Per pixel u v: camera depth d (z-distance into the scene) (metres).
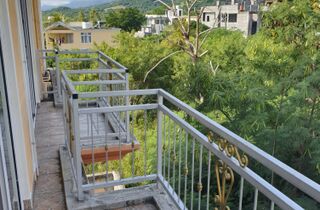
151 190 2.54
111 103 4.46
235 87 5.53
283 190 4.03
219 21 12.68
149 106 2.39
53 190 2.71
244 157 1.29
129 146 3.45
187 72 6.75
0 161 1.72
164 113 2.34
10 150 2.09
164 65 13.93
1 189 1.73
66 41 26.92
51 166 3.17
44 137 4.01
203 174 4.56
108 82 3.30
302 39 6.29
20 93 2.41
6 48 2.10
